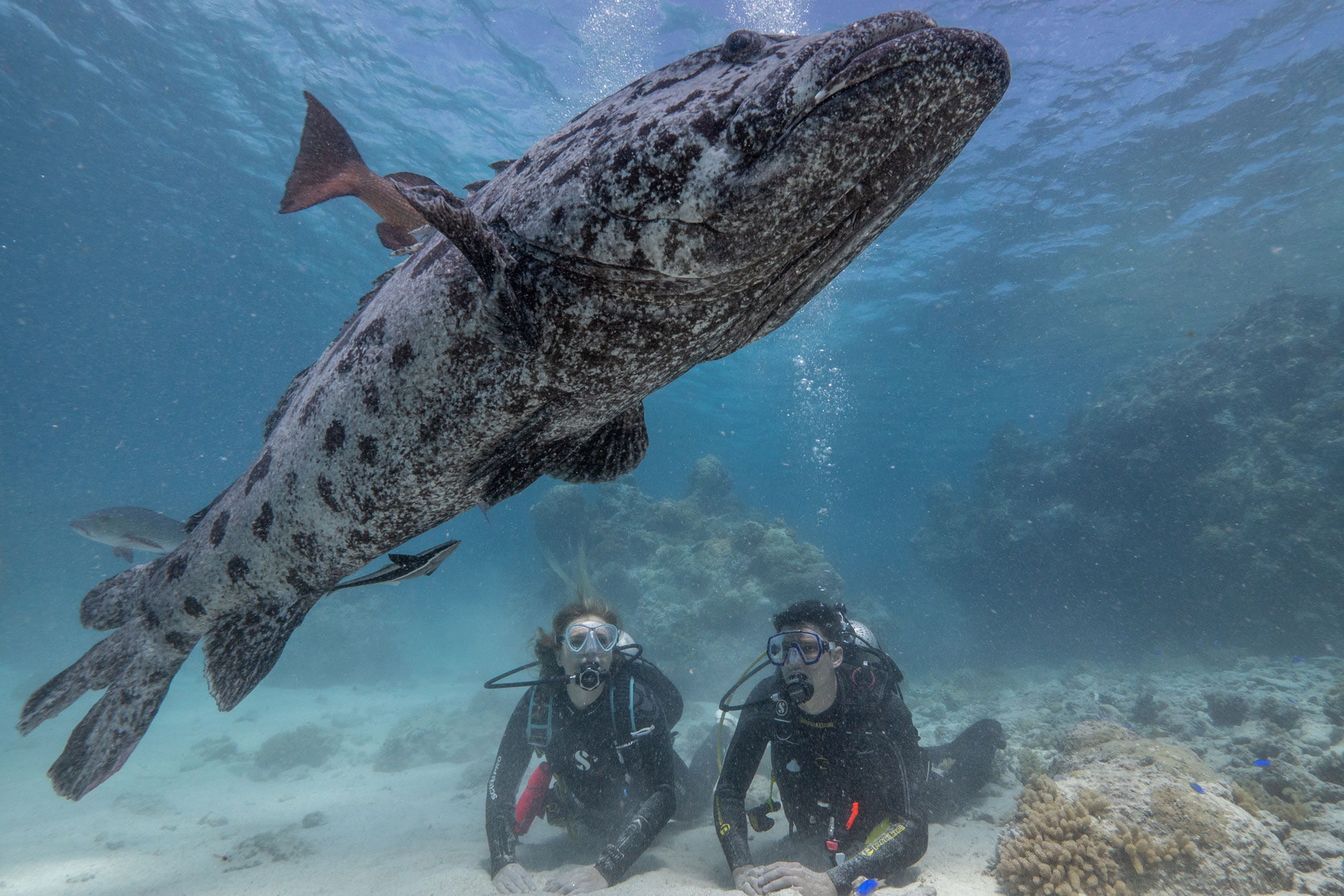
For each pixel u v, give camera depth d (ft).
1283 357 48.83
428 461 5.63
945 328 85.71
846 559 125.18
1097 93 49.21
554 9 46.55
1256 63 46.11
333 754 33.19
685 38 47.62
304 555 6.92
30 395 197.98
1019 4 43.29
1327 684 26.94
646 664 16.01
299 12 50.08
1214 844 10.21
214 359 153.28
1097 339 88.63
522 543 76.74
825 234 4.26
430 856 14.42
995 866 11.44
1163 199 59.31
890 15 3.91
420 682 57.62
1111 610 51.13
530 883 11.66
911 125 3.88
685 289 4.40
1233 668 36.17
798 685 11.34
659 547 46.47
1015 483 62.85
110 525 20.27
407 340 5.44
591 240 4.33
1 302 130.31
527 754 14.82
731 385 109.50
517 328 4.68
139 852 17.58
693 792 16.66
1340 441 40.65
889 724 12.37
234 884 13.60
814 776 12.42
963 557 60.80
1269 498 42.09
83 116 66.64
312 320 117.70
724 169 3.96
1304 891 9.77
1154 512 50.16
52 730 37.04
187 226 88.33
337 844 16.63
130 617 8.84
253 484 7.13
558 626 14.21
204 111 64.28
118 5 51.85
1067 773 13.25
